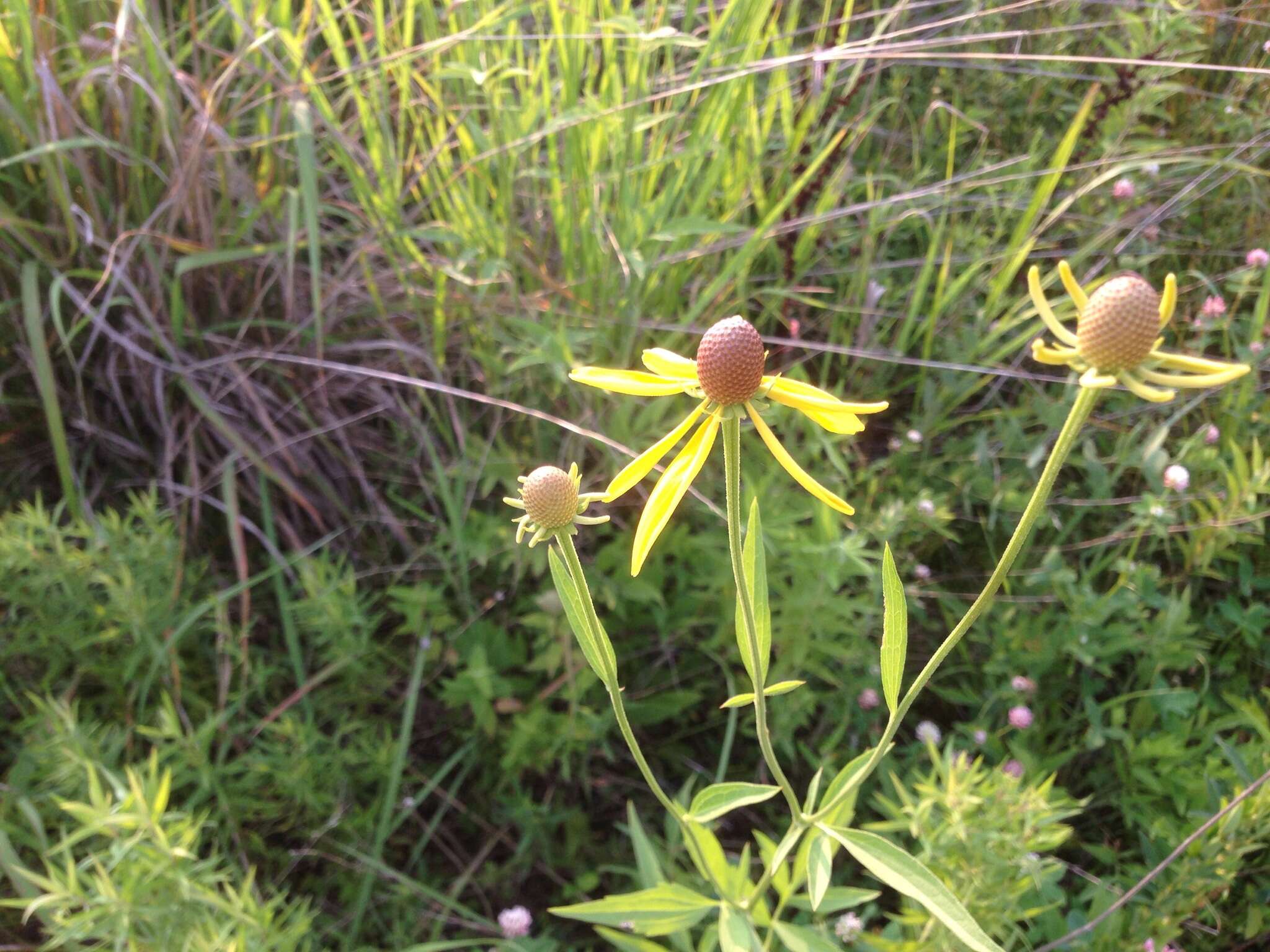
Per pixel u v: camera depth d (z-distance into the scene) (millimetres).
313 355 521
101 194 511
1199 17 589
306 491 515
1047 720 457
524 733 437
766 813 468
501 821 458
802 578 432
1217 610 478
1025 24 594
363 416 504
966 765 345
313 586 434
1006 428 519
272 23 508
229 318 532
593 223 479
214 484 501
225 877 342
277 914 414
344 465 521
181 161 500
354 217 521
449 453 519
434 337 495
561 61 476
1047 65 587
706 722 489
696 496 465
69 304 507
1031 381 538
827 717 457
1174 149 552
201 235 510
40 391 461
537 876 465
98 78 489
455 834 467
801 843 361
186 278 517
